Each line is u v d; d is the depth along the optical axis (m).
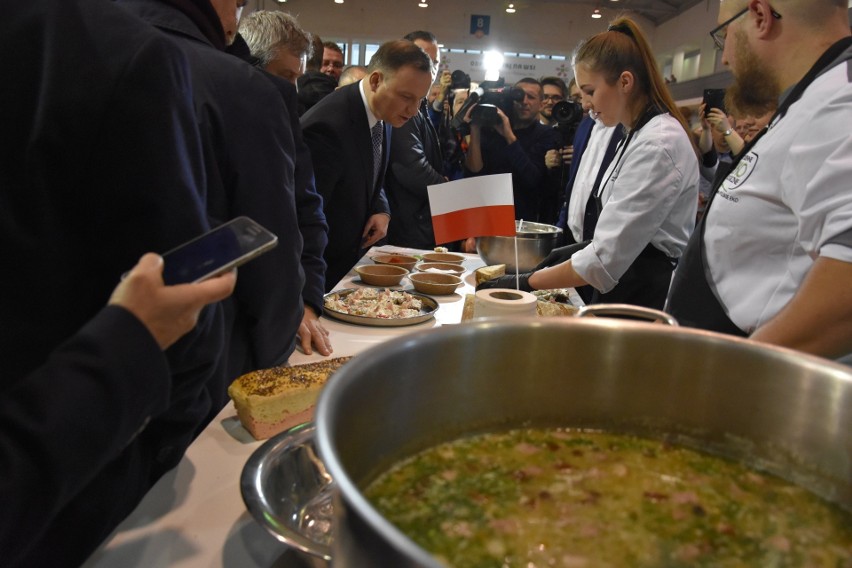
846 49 0.96
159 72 0.67
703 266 1.19
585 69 1.69
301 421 1.01
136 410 0.54
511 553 0.51
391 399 0.56
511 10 10.87
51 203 0.65
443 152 3.96
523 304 1.15
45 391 0.49
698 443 0.65
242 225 0.63
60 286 0.67
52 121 0.63
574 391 0.67
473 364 0.63
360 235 2.50
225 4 1.18
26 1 0.66
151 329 0.55
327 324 1.61
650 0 9.82
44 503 0.50
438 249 2.75
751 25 1.08
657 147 1.52
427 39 3.14
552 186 3.45
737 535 0.54
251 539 0.73
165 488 0.83
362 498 0.33
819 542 0.53
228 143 1.03
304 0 10.74
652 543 0.53
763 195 1.05
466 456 0.63
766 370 0.60
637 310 0.76
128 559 0.69
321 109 2.27
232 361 1.16
